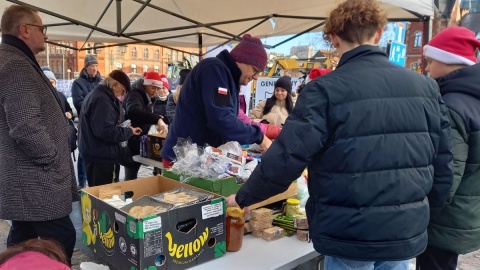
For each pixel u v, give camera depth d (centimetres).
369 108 117
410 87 124
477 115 155
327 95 117
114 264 141
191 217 139
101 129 321
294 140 117
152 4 359
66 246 199
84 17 374
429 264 179
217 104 185
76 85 493
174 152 202
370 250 119
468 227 164
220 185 162
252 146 233
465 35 168
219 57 200
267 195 126
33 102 177
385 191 118
